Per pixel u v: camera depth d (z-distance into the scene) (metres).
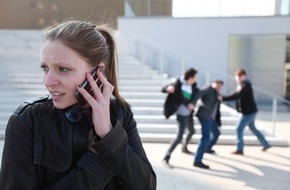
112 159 1.05
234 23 12.06
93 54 1.05
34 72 9.59
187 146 5.98
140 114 7.66
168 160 5.07
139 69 10.16
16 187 1.00
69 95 1.04
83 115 1.08
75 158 1.06
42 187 1.04
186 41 12.20
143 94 8.36
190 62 12.08
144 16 12.27
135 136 1.27
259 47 12.36
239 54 12.39
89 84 1.04
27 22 16.48
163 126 6.98
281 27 11.95
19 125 1.02
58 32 1.03
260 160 5.54
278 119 9.83
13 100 7.93
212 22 12.10
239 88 5.78
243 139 6.14
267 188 4.29
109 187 1.12
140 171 1.13
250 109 5.78
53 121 1.04
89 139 1.07
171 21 12.16
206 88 5.15
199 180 4.53
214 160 5.48
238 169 5.04
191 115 5.43
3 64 9.91
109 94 1.08
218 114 5.62
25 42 12.14
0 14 16.59
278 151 6.15
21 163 1.00
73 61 1.01
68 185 1.00
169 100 5.09
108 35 1.28
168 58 12.15
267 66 12.43
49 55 1.01
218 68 12.22
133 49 12.05
